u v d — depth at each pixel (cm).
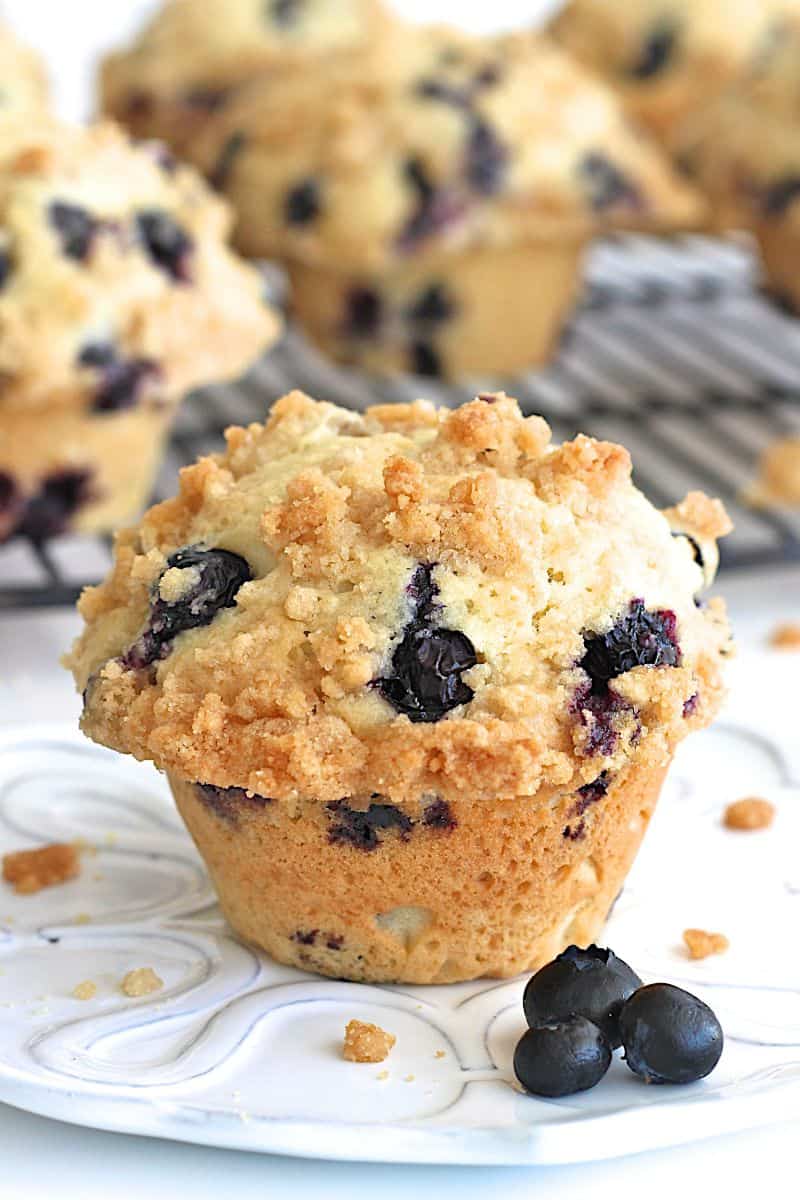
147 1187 35
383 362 70
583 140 68
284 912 39
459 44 71
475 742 37
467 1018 38
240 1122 35
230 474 40
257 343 55
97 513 55
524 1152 35
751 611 56
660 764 39
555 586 38
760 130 71
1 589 51
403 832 38
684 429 67
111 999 38
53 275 52
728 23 88
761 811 43
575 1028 36
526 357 72
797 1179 36
